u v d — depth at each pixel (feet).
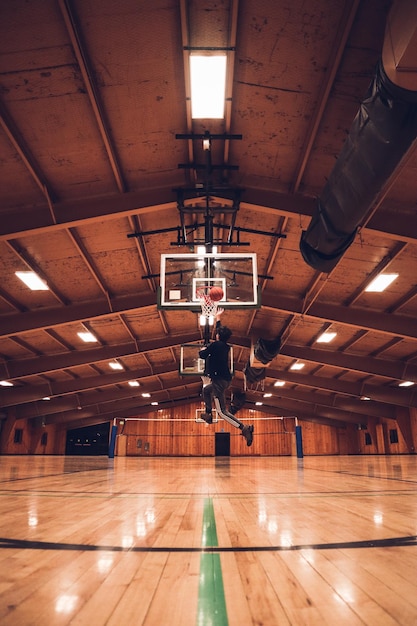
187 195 28.55
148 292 43.70
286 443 111.04
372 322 43.34
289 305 43.93
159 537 10.77
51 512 15.35
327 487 26.18
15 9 16.85
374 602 6.20
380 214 27.76
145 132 23.86
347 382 75.00
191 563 8.28
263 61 19.89
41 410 87.25
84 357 58.70
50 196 27.35
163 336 58.65
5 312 42.57
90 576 7.45
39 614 5.73
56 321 42.60
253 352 55.83
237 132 24.30
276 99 21.80
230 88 21.04
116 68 19.81
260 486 27.20
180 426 111.96
